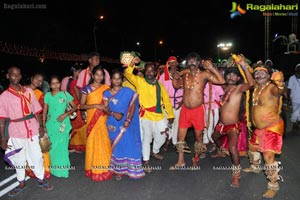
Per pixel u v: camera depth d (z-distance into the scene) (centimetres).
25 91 486
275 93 449
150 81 565
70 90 725
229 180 519
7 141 487
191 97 551
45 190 500
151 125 571
